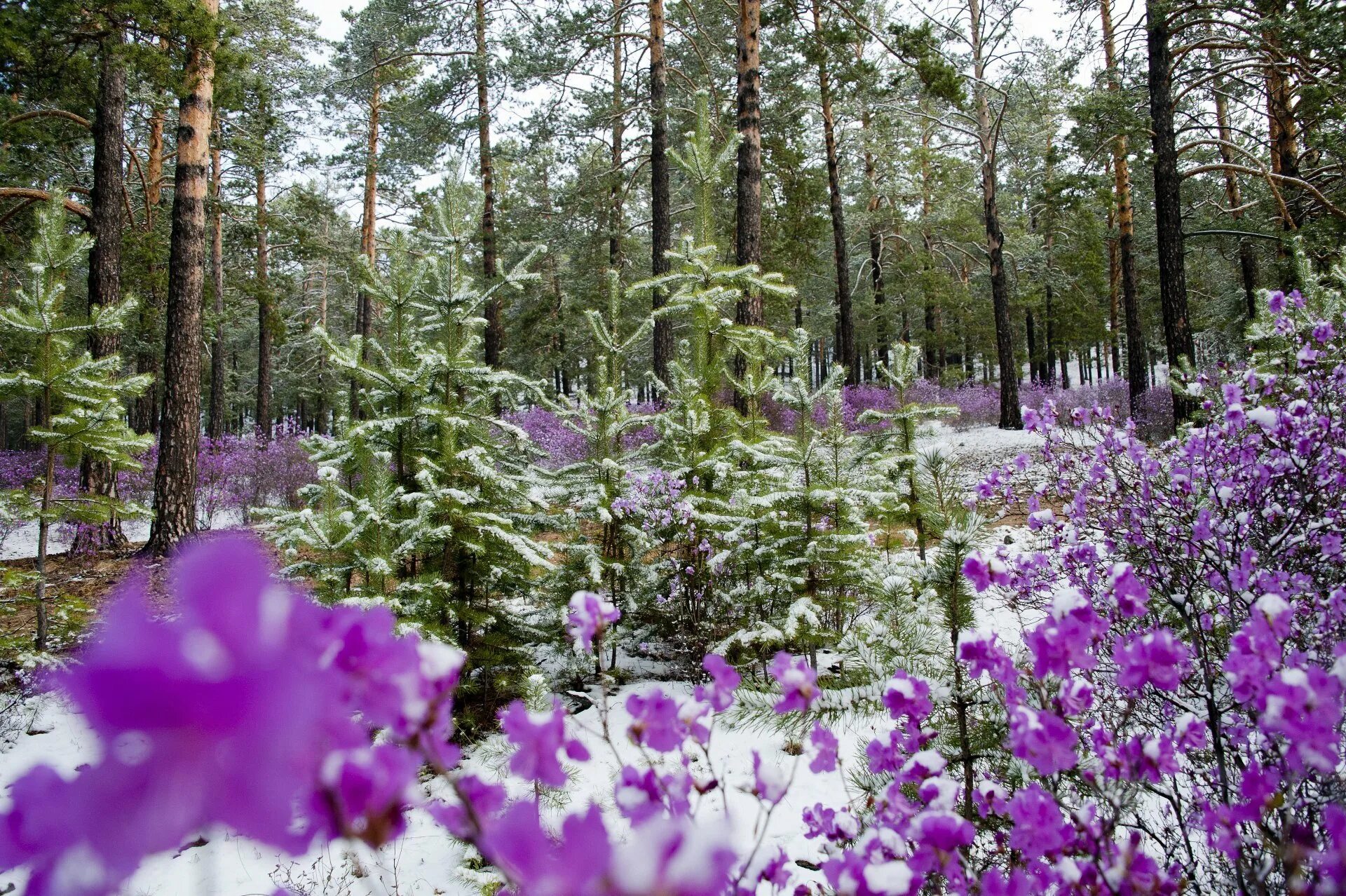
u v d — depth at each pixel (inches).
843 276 692.1
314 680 12.4
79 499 189.2
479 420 174.6
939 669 84.4
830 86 558.3
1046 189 522.9
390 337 171.0
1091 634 45.8
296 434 562.9
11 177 366.3
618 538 187.9
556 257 792.3
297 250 590.9
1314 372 109.0
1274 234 425.4
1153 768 47.1
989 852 72.5
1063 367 1139.3
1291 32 366.3
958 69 482.3
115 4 278.1
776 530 168.1
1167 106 411.8
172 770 10.2
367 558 143.9
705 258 206.7
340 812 18.8
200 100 296.0
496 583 161.3
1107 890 43.6
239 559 11.4
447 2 554.9
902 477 175.0
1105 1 465.1
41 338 186.5
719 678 46.1
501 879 102.3
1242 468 93.0
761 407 295.0
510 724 30.5
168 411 286.2
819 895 71.0
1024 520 178.5
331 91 621.0
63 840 10.2
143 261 427.5
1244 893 48.2
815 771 50.0
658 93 450.0
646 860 14.0
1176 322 404.8
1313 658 71.7
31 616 219.9
